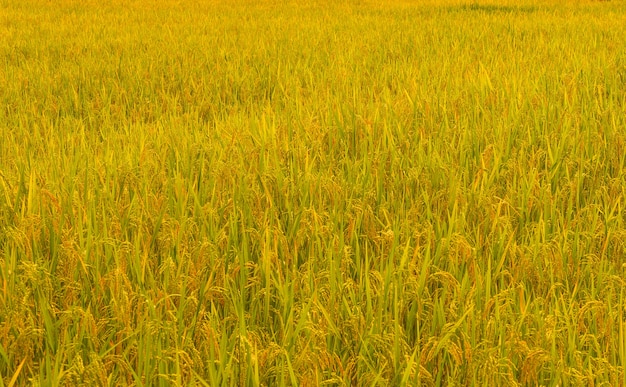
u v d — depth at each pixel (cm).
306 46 1235
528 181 478
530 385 274
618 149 534
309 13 1928
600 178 494
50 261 362
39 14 1864
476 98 691
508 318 305
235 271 337
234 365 273
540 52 1125
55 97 912
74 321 295
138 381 252
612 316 296
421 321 316
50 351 287
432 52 1195
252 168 472
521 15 1783
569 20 1600
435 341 271
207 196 443
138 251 340
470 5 2075
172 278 328
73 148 593
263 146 494
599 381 267
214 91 953
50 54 1234
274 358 274
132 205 407
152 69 1042
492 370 258
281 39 1352
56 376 251
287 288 320
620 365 282
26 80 973
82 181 462
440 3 2192
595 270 357
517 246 366
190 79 974
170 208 426
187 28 1553
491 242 389
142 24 1622
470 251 345
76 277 336
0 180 439
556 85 768
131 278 351
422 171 473
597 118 638
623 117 623
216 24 1636
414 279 315
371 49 1225
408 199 447
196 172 485
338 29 1529
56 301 325
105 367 274
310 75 935
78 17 1823
